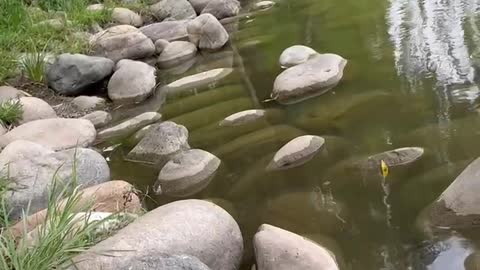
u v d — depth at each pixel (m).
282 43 4.59
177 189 2.70
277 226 2.33
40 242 1.90
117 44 4.59
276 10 5.59
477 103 3.10
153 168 2.94
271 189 2.60
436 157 2.62
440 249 2.06
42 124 3.32
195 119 3.43
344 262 2.07
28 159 2.72
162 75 4.34
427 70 3.65
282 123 3.20
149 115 3.55
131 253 1.90
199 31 4.74
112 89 3.94
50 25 4.80
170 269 1.76
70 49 4.51
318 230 2.27
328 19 5.02
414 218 2.24
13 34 4.52
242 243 2.17
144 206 2.60
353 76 3.66
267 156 2.87
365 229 2.24
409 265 2.02
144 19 5.61
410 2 5.18
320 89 3.51
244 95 3.68
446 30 4.36
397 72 3.66
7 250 1.89
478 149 2.63
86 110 3.82
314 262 1.94
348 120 3.11
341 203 2.42
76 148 2.82
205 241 2.03
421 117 3.03
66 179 2.66
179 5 5.57
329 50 4.21
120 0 5.79
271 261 1.98
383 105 3.23
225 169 2.81
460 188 2.20
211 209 2.16
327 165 2.70
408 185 2.46
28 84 4.12
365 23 4.75
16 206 2.49
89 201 2.27
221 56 4.54
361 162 2.67
